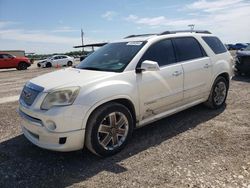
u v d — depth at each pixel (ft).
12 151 14.28
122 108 13.33
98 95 12.41
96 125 12.47
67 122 11.80
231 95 25.07
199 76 17.78
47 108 12.01
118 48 16.22
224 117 18.56
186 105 17.44
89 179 11.34
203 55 18.58
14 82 44.65
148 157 13.04
